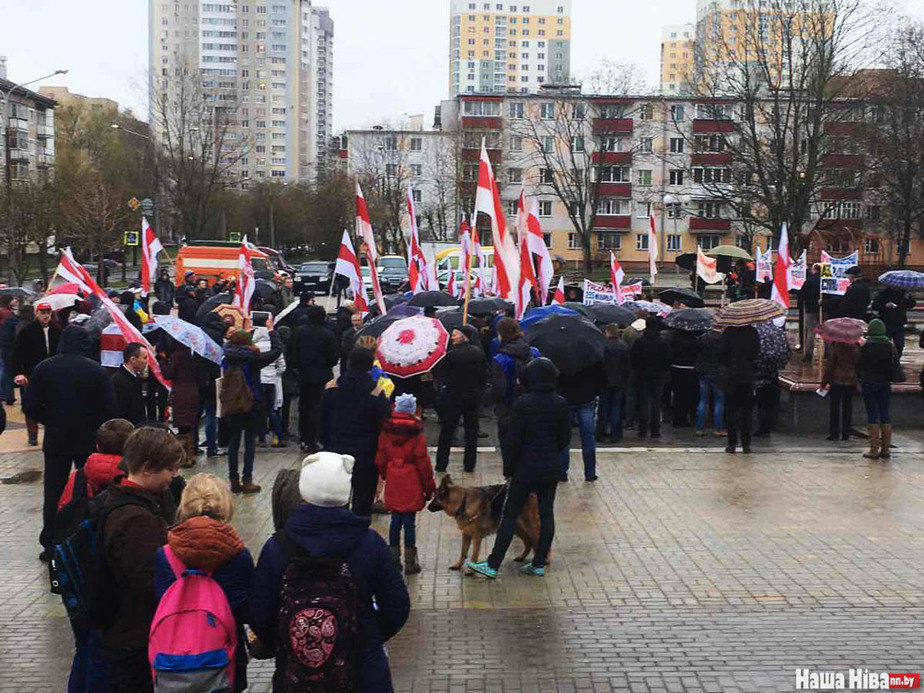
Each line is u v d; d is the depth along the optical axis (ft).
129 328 35.40
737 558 28.48
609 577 26.84
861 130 148.05
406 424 26.68
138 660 15.11
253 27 538.06
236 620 14.20
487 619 23.66
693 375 51.57
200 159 220.23
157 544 14.96
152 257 66.95
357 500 28.55
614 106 205.77
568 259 257.14
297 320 51.47
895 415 51.83
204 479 14.60
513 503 26.48
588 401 37.73
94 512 15.46
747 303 42.88
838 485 37.47
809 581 26.37
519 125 249.34
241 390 35.27
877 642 22.09
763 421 48.70
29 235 135.23
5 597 25.46
